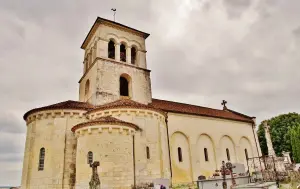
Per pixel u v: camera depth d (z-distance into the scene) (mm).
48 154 21375
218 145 34188
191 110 34250
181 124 31000
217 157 33125
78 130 19938
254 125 41688
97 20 28688
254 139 40594
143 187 18688
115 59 28516
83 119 23344
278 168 26047
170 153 28250
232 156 35875
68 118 22812
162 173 22016
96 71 26609
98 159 18359
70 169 21297
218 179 19969
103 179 17844
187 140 30906
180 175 28203
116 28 30125
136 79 28953
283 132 54781
